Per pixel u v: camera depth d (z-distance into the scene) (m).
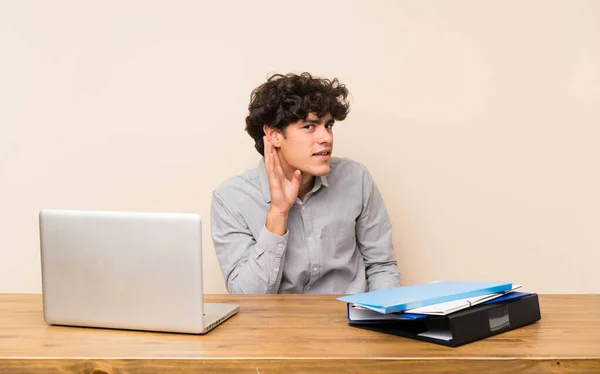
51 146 2.42
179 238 1.13
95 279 1.18
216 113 2.41
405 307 1.08
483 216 2.44
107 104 2.41
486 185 2.43
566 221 2.43
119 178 2.43
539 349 1.00
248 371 0.97
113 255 1.17
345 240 1.96
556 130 2.40
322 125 1.81
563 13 2.37
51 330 1.19
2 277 2.46
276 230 1.73
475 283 1.28
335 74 2.39
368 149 2.42
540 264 2.45
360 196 1.99
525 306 1.16
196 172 2.43
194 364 0.97
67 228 1.19
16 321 1.26
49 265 1.20
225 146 2.42
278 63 2.39
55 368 0.99
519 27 2.38
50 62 2.40
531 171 2.42
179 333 1.14
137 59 2.40
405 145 2.41
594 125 2.40
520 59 2.38
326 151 1.79
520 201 2.43
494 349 1.00
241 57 2.39
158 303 1.14
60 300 1.20
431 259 2.45
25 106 2.41
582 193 2.42
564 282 2.45
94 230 1.17
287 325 1.18
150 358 0.98
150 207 2.43
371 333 1.12
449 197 2.43
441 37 2.38
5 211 2.45
